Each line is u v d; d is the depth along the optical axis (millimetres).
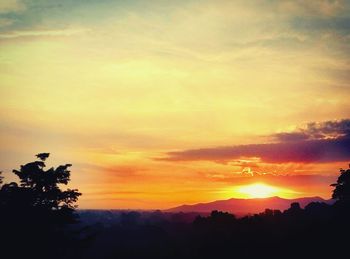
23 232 25391
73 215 27625
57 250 26875
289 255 41656
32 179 26531
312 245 41375
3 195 26453
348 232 39219
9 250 24984
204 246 49938
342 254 37562
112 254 46781
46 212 26219
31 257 25484
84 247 28328
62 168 27375
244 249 46875
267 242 46500
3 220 25297
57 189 26969
